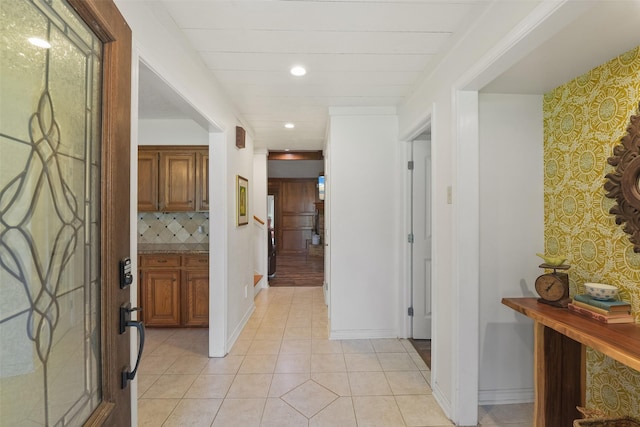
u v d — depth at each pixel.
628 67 1.52
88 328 0.83
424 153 3.03
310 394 2.12
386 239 3.08
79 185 0.81
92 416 0.81
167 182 3.50
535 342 1.63
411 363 2.56
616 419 1.41
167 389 2.19
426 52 1.95
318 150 5.62
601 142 1.67
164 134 3.56
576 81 1.81
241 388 2.20
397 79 2.37
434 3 1.48
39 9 0.68
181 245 3.73
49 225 0.72
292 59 2.06
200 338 3.12
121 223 0.92
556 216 1.95
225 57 2.03
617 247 1.58
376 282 3.08
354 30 1.71
